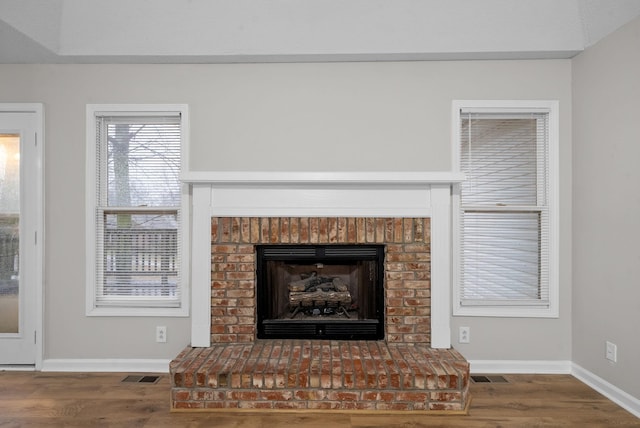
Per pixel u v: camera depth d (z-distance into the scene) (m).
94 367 2.89
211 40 2.71
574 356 2.83
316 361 2.48
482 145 2.95
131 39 2.69
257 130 2.90
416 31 2.66
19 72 2.89
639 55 2.28
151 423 2.19
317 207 2.79
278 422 2.21
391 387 2.30
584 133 2.72
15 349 2.91
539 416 2.27
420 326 2.79
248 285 2.81
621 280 2.41
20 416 2.26
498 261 2.94
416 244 2.80
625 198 2.38
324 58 2.82
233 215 2.79
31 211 2.90
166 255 2.96
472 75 2.88
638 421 2.22
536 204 2.94
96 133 2.93
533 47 2.70
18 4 2.43
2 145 2.92
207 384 2.32
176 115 2.92
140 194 2.96
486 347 2.89
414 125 2.88
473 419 2.24
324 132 2.89
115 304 2.91
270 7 2.60
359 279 3.00
